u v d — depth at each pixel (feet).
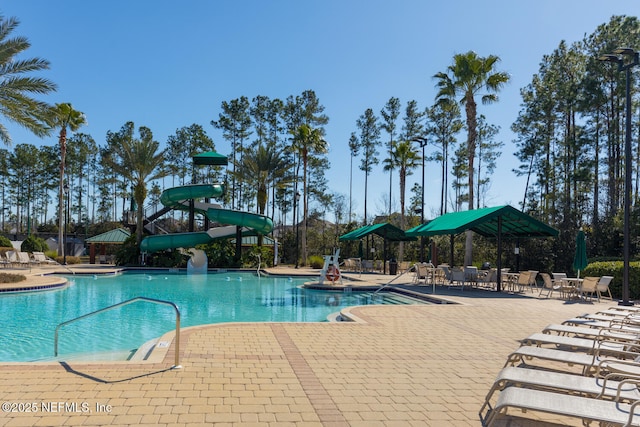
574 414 9.95
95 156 193.57
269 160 109.70
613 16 87.86
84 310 39.22
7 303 43.21
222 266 91.20
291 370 17.08
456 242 111.55
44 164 183.83
